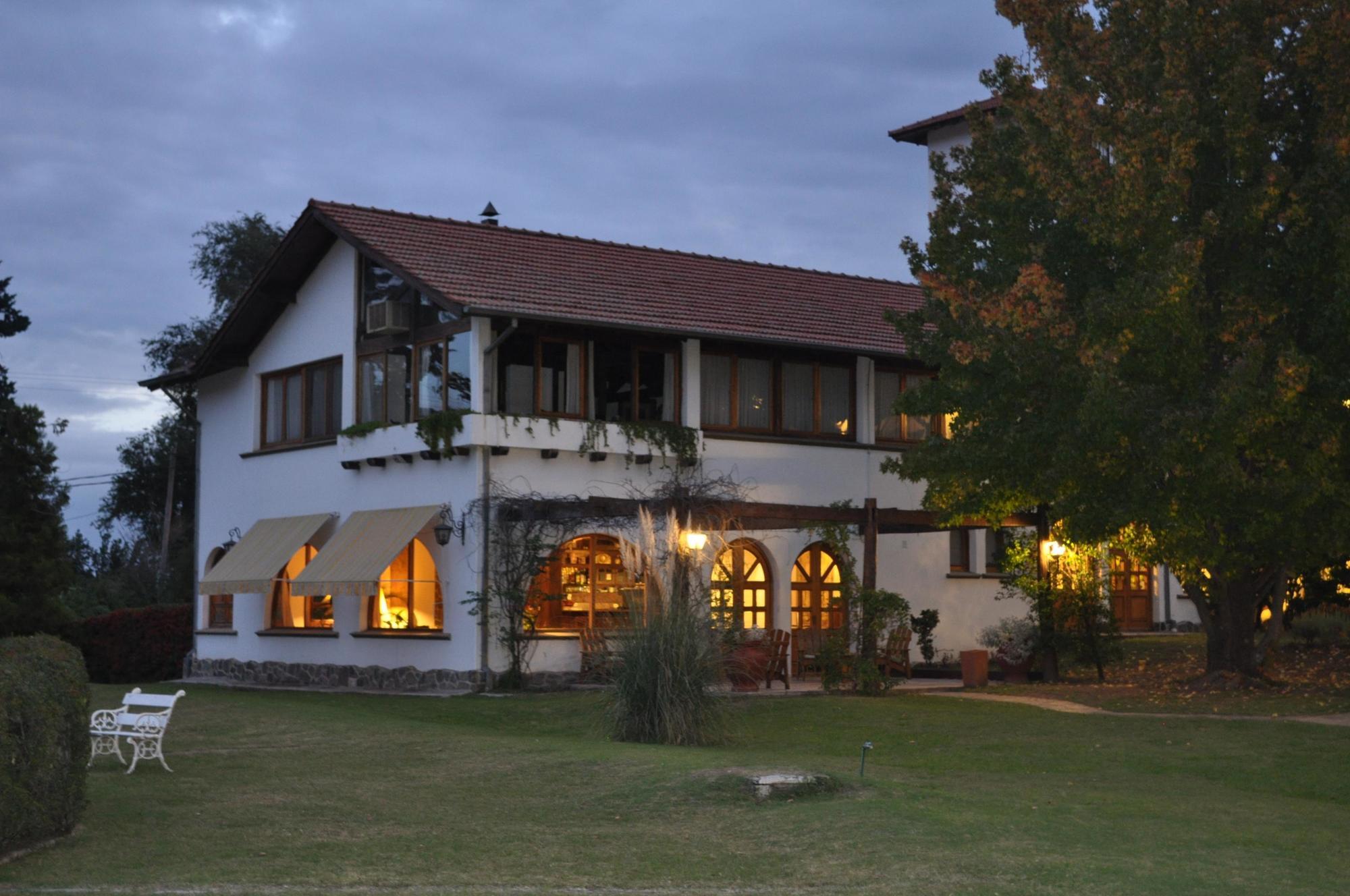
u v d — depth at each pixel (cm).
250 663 3061
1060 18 2303
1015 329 2211
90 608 4544
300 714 2059
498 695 2445
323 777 1442
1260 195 2105
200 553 3291
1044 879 1005
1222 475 2002
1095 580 2694
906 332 2550
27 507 2923
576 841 1135
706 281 3081
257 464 3130
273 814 1227
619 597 2631
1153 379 2111
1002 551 3253
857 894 963
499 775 1453
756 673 2447
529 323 2591
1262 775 1588
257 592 2848
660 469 2722
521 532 2536
